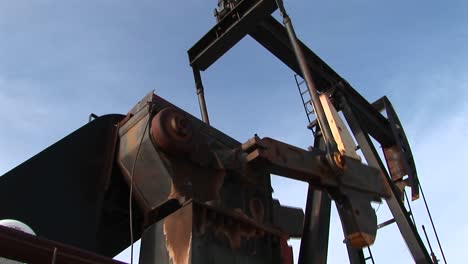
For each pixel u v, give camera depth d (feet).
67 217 16.01
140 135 16.29
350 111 33.73
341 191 19.92
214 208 15.40
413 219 33.50
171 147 15.65
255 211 17.62
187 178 15.89
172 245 14.69
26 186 15.47
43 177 15.93
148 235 15.64
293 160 18.31
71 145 16.83
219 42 25.11
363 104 37.83
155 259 15.03
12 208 14.96
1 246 10.28
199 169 16.44
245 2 24.49
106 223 17.35
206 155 16.70
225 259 14.99
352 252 29.53
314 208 21.27
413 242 29.78
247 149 17.42
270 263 16.63
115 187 17.34
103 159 17.25
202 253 14.33
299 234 21.36
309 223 21.01
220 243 15.14
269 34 30.58
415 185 38.11
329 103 26.25
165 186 15.67
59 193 16.06
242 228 16.30
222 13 25.81
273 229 17.47
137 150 16.26
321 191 21.49
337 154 20.04
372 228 20.27
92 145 17.25
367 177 21.84
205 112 24.09
